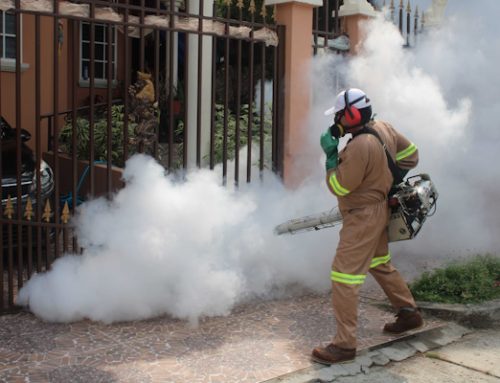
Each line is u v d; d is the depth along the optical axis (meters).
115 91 11.41
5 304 5.00
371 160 4.10
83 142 8.12
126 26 4.91
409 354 4.46
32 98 9.12
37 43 4.65
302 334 4.65
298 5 5.99
